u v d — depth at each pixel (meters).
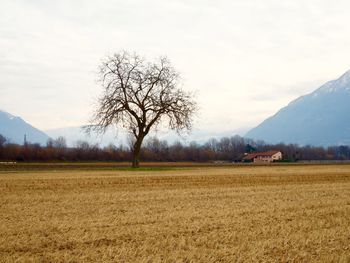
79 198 19.25
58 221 13.05
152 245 10.14
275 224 12.88
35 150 95.00
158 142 114.12
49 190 22.83
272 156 143.00
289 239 10.90
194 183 28.38
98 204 17.25
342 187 25.81
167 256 9.23
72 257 9.12
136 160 48.69
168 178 31.75
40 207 16.23
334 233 11.66
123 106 46.19
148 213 14.83
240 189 24.19
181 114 46.62
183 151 127.75
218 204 17.38
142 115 47.22
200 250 9.75
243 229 12.08
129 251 9.56
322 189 24.39
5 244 10.12
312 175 36.56
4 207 16.17
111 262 8.80
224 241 10.66
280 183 28.98
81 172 39.56
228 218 13.83
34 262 8.77
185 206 16.72
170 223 12.85
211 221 13.25
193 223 12.86
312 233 11.62
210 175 35.25
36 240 10.54
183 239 10.70
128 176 33.00
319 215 14.70
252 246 10.15
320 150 186.12
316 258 9.30
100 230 11.75
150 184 27.28
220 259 9.12
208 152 132.12
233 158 147.88
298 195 21.11
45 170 43.59
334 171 43.38
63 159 94.19
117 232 11.51
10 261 8.80
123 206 16.67
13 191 22.09
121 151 103.12
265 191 23.09
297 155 153.38
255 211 15.40
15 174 35.38
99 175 34.22
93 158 98.06
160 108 46.62
